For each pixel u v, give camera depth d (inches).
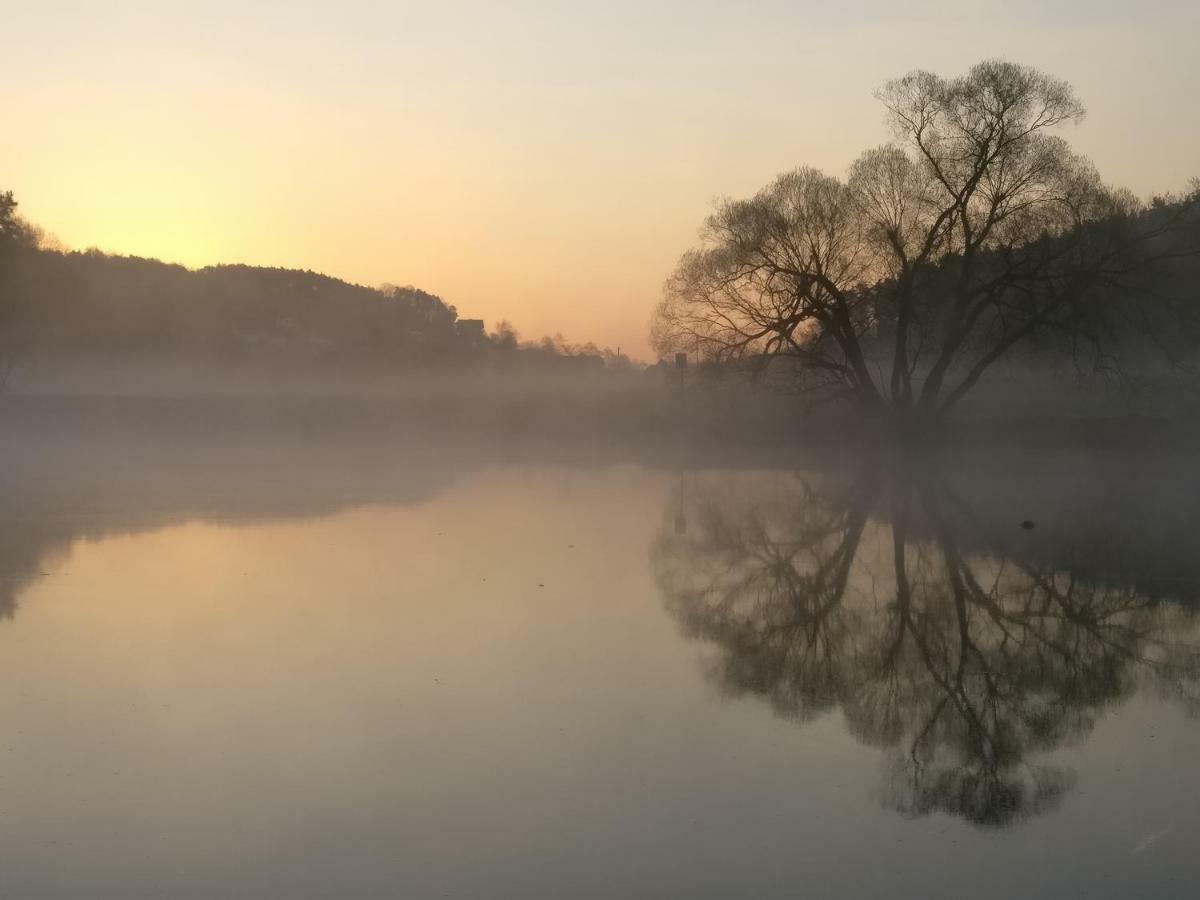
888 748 390.6
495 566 757.3
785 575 730.2
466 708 432.1
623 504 1162.6
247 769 365.4
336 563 767.1
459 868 294.8
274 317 4229.8
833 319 1742.1
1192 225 1626.5
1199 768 371.6
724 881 288.0
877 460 1777.8
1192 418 1919.3
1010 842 312.3
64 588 674.8
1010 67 1606.8
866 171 1688.0
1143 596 661.9
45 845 308.5
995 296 1678.2
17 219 2484.0
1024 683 476.1
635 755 381.1
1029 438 1942.7
